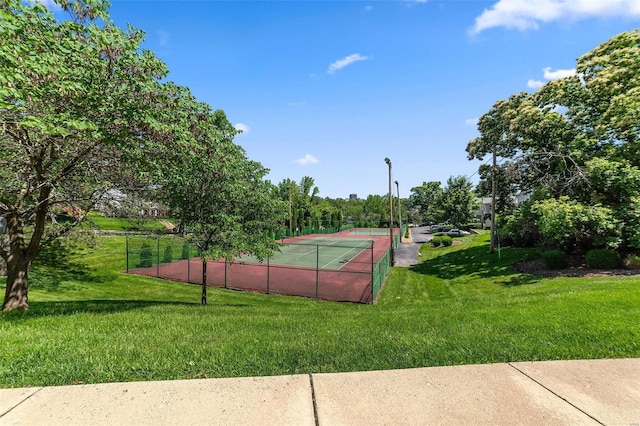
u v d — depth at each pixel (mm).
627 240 13086
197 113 8914
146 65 6398
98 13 6012
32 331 5266
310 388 3275
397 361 4000
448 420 2734
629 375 3516
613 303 6242
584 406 2941
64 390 3244
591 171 13289
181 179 8617
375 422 2707
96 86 5727
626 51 14156
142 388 3283
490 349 4332
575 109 16516
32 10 5180
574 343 4449
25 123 4598
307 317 7137
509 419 2750
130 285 16891
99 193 8906
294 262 28094
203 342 4766
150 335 5172
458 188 48562
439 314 6773
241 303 13828
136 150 6910
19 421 2719
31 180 7078
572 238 15461
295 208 63062
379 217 100000
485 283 15133
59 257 19562
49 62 5055
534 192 16438
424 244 41062
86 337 4980
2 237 11008
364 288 17328
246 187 10234
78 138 6312
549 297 7504
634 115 12914
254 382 3402
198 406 2953
